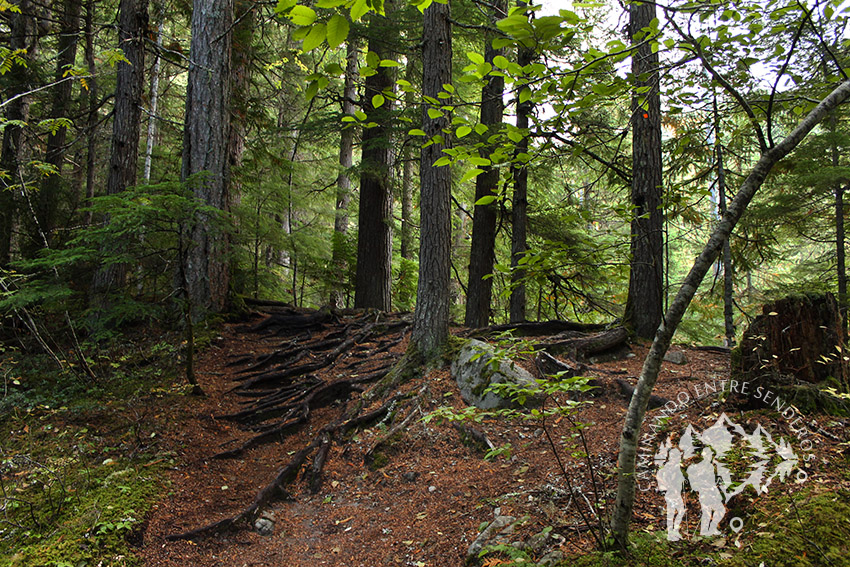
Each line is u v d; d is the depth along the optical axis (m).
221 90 9.70
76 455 5.38
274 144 13.08
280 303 11.40
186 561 4.12
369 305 12.98
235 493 5.21
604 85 3.05
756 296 10.12
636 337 7.68
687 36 2.64
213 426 6.57
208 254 9.68
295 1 1.82
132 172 9.78
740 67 4.01
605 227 10.37
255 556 4.27
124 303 7.57
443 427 5.64
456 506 4.32
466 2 10.12
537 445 4.91
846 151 8.92
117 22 10.00
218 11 9.63
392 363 7.83
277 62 13.59
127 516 4.34
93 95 11.89
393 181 12.34
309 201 15.34
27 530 4.25
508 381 5.70
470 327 10.62
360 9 1.83
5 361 7.48
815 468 3.09
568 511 3.54
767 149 2.45
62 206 10.73
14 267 7.20
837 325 3.97
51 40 14.20
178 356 8.27
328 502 5.06
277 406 7.14
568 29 2.39
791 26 3.26
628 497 2.80
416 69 11.99
